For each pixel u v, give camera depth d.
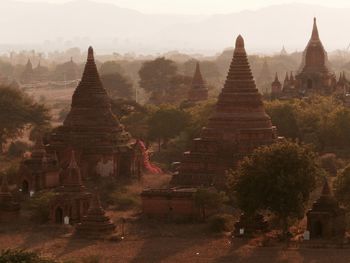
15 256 88.31
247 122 155.62
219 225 128.12
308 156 122.69
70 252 114.06
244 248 116.06
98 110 172.38
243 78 158.12
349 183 126.19
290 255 111.38
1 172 165.00
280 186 118.25
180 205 137.50
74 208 137.12
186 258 111.00
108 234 124.81
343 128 199.88
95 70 175.25
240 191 121.25
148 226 132.12
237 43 159.12
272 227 127.31
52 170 158.38
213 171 153.50
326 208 122.25
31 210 142.50
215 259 110.19
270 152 122.12
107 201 150.75
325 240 119.44
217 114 157.50
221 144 155.00
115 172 169.62
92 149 168.25
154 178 173.38
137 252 114.38
